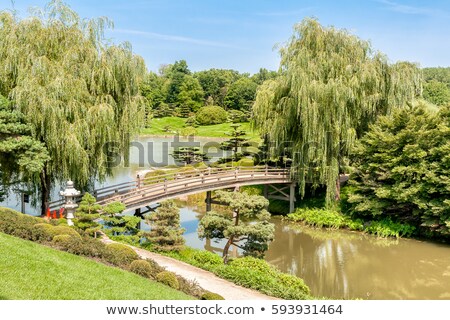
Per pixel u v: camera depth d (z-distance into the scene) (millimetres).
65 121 17516
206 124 82812
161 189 21375
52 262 10266
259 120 28844
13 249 10430
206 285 12602
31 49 17516
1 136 16406
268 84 29266
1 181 19156
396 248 21953
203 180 23688
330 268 19000
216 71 117000
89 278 9914
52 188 21047
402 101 25547
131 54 20047
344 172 28641
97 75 18812
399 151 23609
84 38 18844
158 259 15266
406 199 22281
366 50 26172
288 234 24734
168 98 106562
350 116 25531
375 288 16531
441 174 22016
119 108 19797
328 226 25844
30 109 16766
